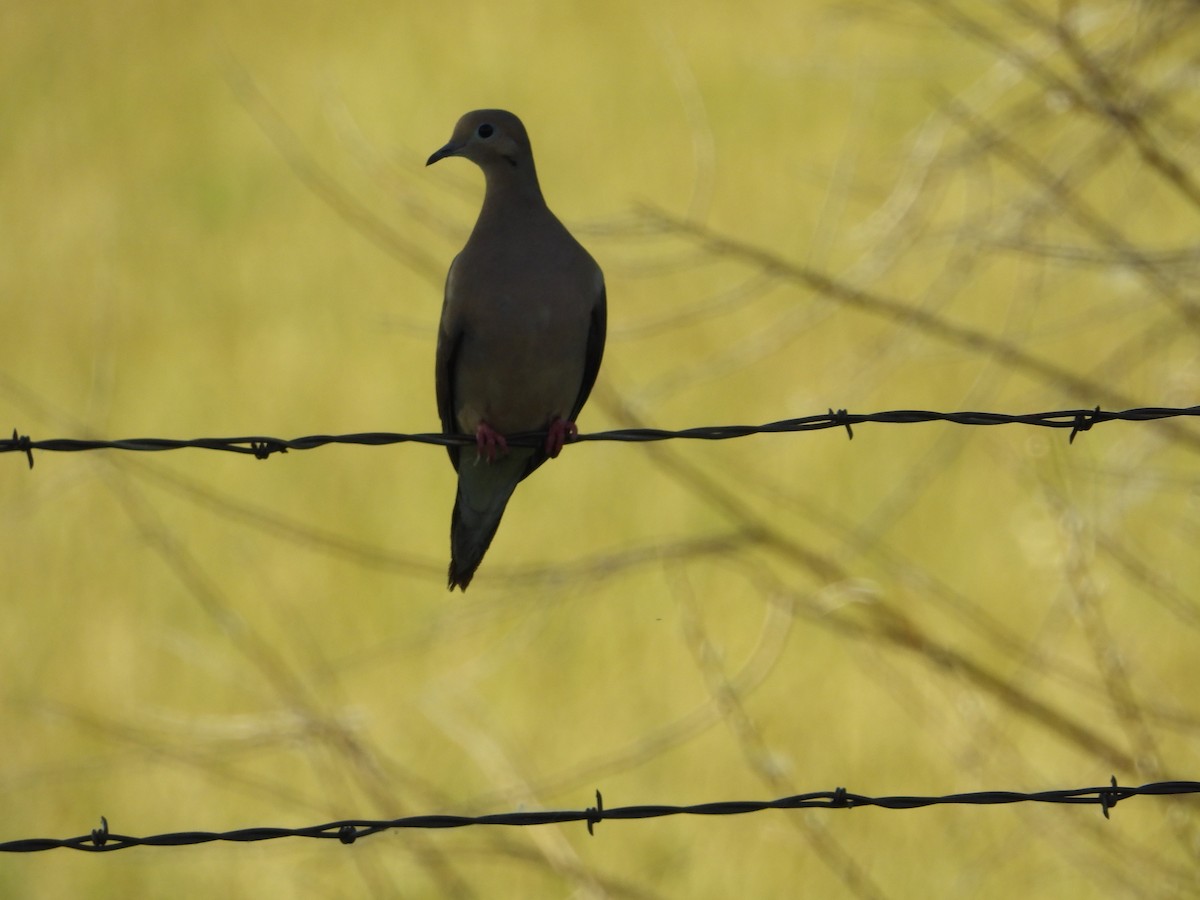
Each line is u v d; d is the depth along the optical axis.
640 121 27.28
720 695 10.65
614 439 8.23
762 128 26.20
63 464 18.14
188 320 23.12
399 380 21.06
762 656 11.71
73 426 13.12
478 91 29.30
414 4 34.47
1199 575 15.11
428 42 32.19
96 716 14.55
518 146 9.74
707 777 13.86
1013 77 11.55
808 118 26.41
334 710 12.36
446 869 11.58
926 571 15.95
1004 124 11.79
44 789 14.30
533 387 9.79
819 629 15.54
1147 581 11.15
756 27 30.72
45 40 33.78
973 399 12.76
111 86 31.84
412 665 15.42
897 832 13.27
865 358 12.43
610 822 13.62
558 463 18.72
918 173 11.65
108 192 27.78
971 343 11.21
